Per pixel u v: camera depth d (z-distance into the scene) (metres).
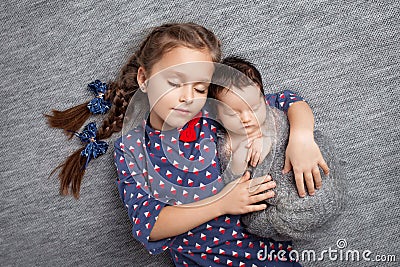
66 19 1.41
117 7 1.41
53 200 1.41
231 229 1.19
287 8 1.40
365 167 1.40
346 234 1.39
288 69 1.40
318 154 1.13
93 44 1.41
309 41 1.40
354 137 1.40
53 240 1.41
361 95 1.40
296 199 1.11
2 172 1.42
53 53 1.41
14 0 1.42
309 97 1.40
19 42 1.42
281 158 1.14
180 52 1.12
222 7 1.40
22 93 1.42
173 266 1.41
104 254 1.41
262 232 1.16
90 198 1.40
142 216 1.16
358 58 1.39
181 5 1.40
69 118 1.40
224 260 1.21
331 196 1.12
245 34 1.40
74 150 1.41
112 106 1.38
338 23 1.39
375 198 1.39
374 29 1.39
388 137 1.39
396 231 1.39
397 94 1.39
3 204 1.42
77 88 1.41
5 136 1.42
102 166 1.40
